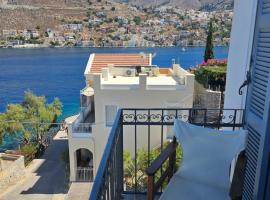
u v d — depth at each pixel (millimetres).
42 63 60531
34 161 15945
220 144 3068
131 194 4012
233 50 4426
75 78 44250
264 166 2619
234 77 4309
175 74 15109
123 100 11836
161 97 11797
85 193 12047
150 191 2732
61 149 17406
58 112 21516
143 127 11969
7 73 48844
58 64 58594
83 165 14344
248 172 3068
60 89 37906
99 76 11609
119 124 3391
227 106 4699
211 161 3082
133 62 16469
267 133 2568
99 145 12562
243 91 3746
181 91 11719
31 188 13047
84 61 62375
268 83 2600
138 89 11703
